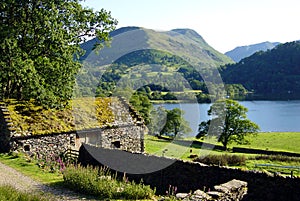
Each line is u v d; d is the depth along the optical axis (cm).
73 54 2369
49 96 2034
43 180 1217
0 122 1775
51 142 1814
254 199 1144
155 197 1079
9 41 1983
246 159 2366
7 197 830
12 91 2361
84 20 2341
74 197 1021
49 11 2139
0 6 2072
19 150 1712
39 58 2183
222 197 930
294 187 1089
